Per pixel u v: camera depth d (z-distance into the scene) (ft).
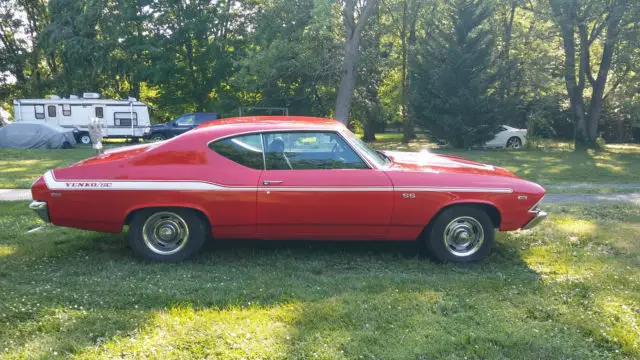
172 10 103.45
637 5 69.51
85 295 12.78
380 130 152.97
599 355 10.36
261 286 13.71
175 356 9.82
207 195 15.42
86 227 15.85
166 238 16.08
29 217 22.24
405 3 100.01
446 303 12.55
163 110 118.73
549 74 91.50
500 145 82.23
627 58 75.05
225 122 17.06
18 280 14.16
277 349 10.15
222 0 103.86
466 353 10.18
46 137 74.43
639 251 17.74
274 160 15.89
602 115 103.91
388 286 13.89
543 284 14.14
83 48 99.30
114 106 91.35
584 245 18.76
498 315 11.98
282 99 87.92
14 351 9.95
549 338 10.86
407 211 15.87
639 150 79.20
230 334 10.67
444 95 78.59
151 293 12.92
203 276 14.65
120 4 99.09
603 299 13.03
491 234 16.43
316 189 15.51
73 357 9.71
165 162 15.69
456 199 15.97
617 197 33.30
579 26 79.25
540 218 16.71
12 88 131.44
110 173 15.49
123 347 10.09
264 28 91.61
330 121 17.92
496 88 83.66
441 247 16.37
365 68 86.89
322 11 70.28
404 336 10.78
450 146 83.05
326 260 16.70
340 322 11.42
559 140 107.76
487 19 88.84
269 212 15.62
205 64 104.83
